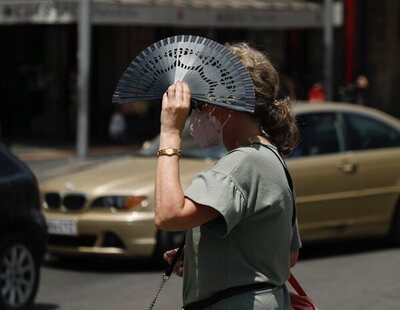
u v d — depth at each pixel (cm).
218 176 574
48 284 1662
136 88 595
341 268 1752
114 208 1678
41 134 4281
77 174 1786
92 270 1781
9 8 3472
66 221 1706
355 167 1845
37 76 4291
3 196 1398
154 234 1672
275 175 588
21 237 1436
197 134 617
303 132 1802
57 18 3344
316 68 4481
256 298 586
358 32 4428
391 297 1493
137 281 1667
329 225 1811
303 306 653
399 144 1942
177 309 1431
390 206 1905
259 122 614
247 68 608
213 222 575
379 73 4503
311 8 4006
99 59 4225
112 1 3381
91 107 4219
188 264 601
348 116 1881
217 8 3712
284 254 600
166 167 574
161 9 3522
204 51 587
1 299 1392
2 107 4312
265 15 3875
